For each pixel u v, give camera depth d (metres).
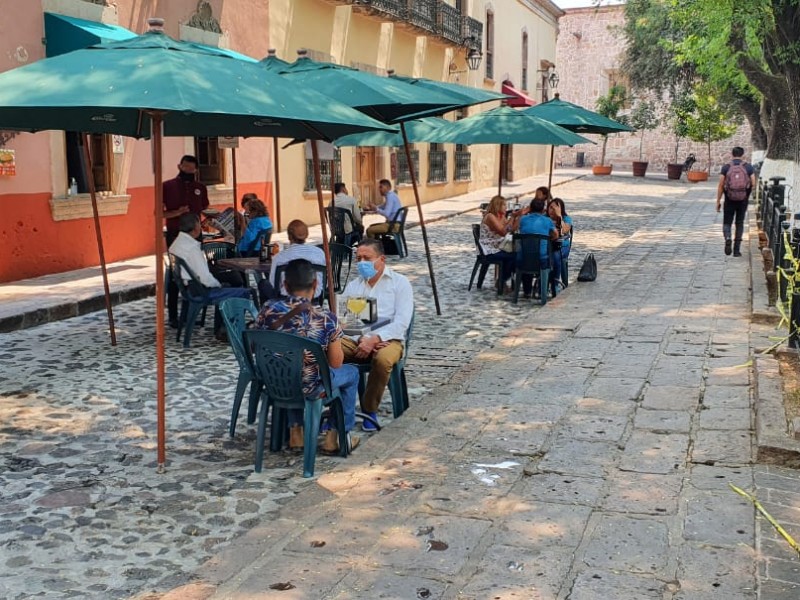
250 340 4.84
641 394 6.11
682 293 10.17
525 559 3.67
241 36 16.05
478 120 10.84
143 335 8.59
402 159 24.39
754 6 12.46
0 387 6.65
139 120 6.43
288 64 8.60
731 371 6.60
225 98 4.45
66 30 11.02
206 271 8.06
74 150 12.12
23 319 8.78
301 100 4.95
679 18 18.06
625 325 8.45
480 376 6.71
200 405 6.26
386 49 23.08
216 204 15.49
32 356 7.66
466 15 28.44
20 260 11.01
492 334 8.66
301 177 18.66
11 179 10.78
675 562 3.61
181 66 4.59
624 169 48.00
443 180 27.64
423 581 3.51
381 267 5.93
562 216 11.31
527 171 38.50
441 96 7.90
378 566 3.65
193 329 8.71
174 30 13.93
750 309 9.03
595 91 47.66
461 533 3.95
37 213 11.23
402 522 4.09
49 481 4.80
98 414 6.02
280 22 17.50
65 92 4.32
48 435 5.57
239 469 4.99
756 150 28.67
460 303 10.37
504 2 32.91
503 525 4.02
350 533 3.98
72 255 11.93
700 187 34.22
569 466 4.76
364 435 5.57
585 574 3.53
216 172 15.63
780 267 7.83
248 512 4.40
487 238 10.92
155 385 6.76
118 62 4.63
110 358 7.63
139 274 11.57
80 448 5.34
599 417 5.61
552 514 4.12
